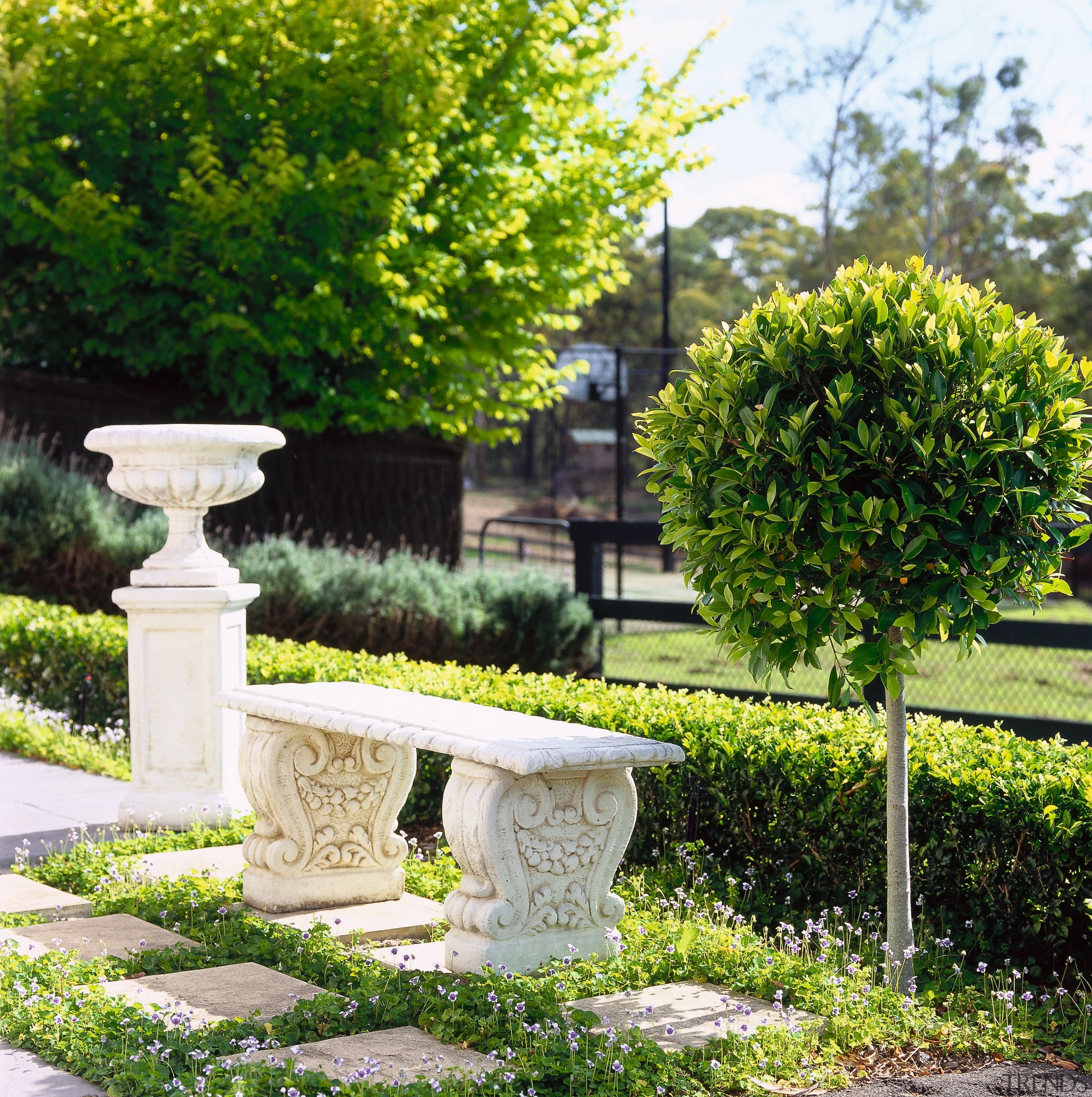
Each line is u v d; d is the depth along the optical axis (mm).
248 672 7297
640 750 3914
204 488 5992
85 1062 3191
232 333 11602
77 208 11039
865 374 3816
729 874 5098
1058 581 4004
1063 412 3738
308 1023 3473
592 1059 3221
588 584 10898
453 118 11727
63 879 5211
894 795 3945
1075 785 4281
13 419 12211
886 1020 3646
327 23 11070
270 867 4742
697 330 52406
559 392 14227
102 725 8242
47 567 10867
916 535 3734
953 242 39750
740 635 3963
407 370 12781
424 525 14094
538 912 3975
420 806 6281
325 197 11172
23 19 11359
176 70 11438
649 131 12523
